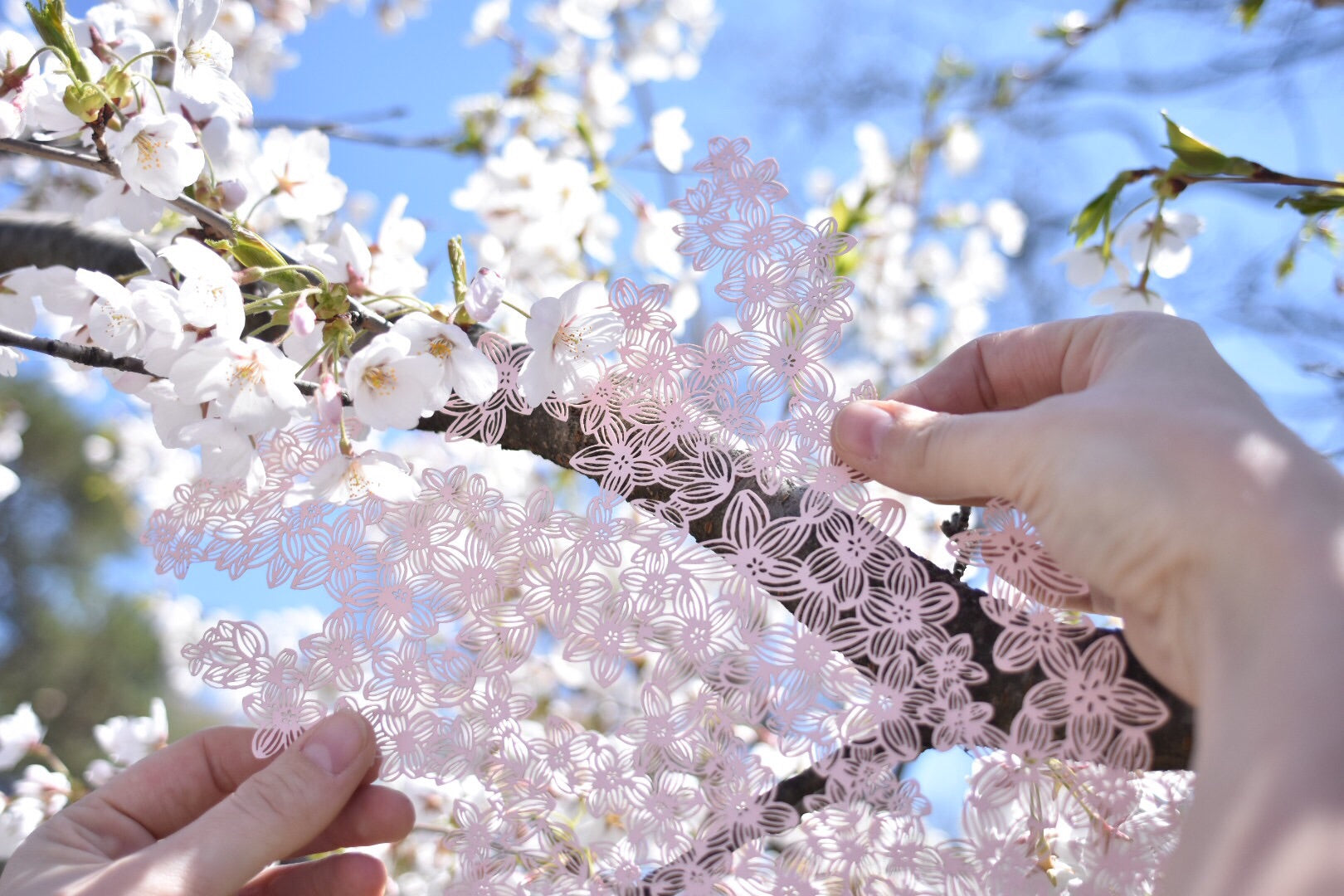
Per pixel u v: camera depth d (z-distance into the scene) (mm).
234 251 424
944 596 414
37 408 3002
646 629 423
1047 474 384
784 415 488
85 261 568
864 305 1073
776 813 418
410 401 409
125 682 2988
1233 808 324
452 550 431
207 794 464
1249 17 646
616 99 867
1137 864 399
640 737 425
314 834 420
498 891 429
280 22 731
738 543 422
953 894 409
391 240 533
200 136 469
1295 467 355
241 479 420
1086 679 403
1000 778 407
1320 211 487
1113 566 374
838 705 415
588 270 827
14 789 646
